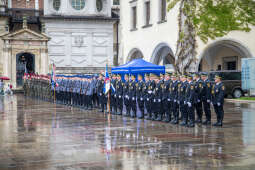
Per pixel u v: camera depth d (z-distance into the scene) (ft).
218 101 53.16
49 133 48.26
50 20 176.35
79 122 59.47
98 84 77.00
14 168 30.42
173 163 31.76
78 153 35.83
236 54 126.11
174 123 56.85
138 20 129.70
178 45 82.84
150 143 40.63
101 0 183.11
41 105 97.30
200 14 90.12
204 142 41.14
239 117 65.00
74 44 179.93
